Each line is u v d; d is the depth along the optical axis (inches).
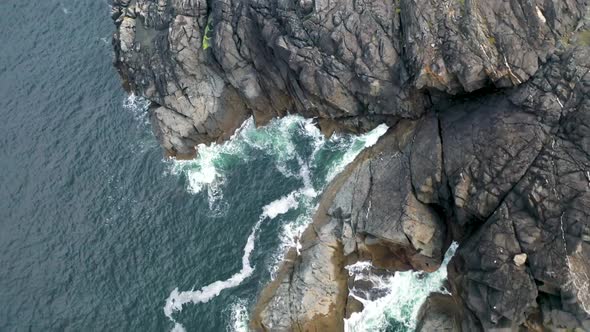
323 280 2122.3
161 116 2728.8
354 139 2506.2
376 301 2100.1
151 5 2928.2
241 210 2482.8
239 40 2576.3
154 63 2790.4
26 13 3511.3
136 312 2299.5
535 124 1988.2
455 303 2015.3
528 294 1801.2
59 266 2471.7
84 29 3385.8
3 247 2554.1
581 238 1786.4
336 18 2349.9
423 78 2160.4
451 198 2092.8
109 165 2755.9
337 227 2212.1
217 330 2187.5
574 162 1882.4
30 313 2352.4
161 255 2434.8
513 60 2086.6
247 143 2667.3
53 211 2650.1
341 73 2349.9
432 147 2140.7
